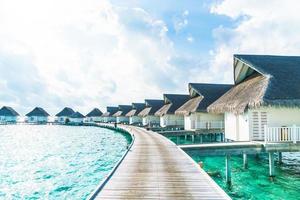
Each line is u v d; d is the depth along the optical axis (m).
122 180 10.96
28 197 15.89
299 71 23.58
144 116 68.56
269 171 18.97
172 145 23.00
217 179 18.47
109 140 49.44
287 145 18.84
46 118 126.12
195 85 42.41
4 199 15.57
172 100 53.22
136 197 8.86
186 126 41.62
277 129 19.72
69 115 129.88
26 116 123.38
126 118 96.94
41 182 19.20
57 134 65.50
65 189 17.39
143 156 17.09
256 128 22.02
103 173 21.89
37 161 27.72
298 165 22.28
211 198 8.80
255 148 19.06
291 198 14.59
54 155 31.77
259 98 20.03
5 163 26.64
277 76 22.06
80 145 41.75
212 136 40.28
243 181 17.97
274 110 21.91
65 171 22.78
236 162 23.84
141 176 11.63
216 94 40.00
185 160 15.58
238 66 27.27
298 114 21.94
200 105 37.91
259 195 15.09
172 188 9.89
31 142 46.53
